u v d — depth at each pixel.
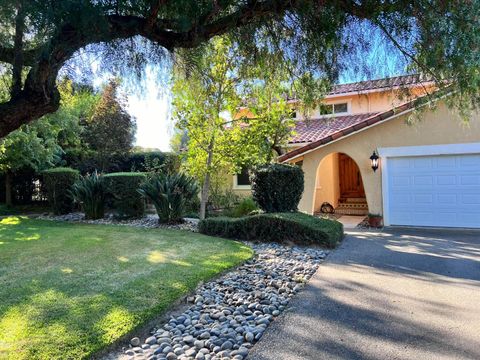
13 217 13.22
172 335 3.35
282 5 3.55
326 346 3.09
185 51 4.12
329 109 5.64
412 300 4.16
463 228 9.72
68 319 3.46
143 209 12.07
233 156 10.61
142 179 11.85
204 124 9.75
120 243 7.44
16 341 3.01
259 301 4.24
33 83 3.14
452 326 3.44
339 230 8.09
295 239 7.53
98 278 4.85
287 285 4.81
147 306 3.81
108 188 12.05
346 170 16.53
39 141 14.68
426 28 3.54
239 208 11.48
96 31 3.00
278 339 3.24
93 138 17.64
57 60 3.10
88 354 2.85
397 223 10.50
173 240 7.82
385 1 3.41
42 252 6.58
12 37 3.15
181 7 3.20
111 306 3.80
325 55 4.14
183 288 4.43
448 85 4.54
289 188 9.11
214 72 7.20
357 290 4.55
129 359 2.89
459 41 3.53
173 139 12.65
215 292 4.55
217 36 4.29
